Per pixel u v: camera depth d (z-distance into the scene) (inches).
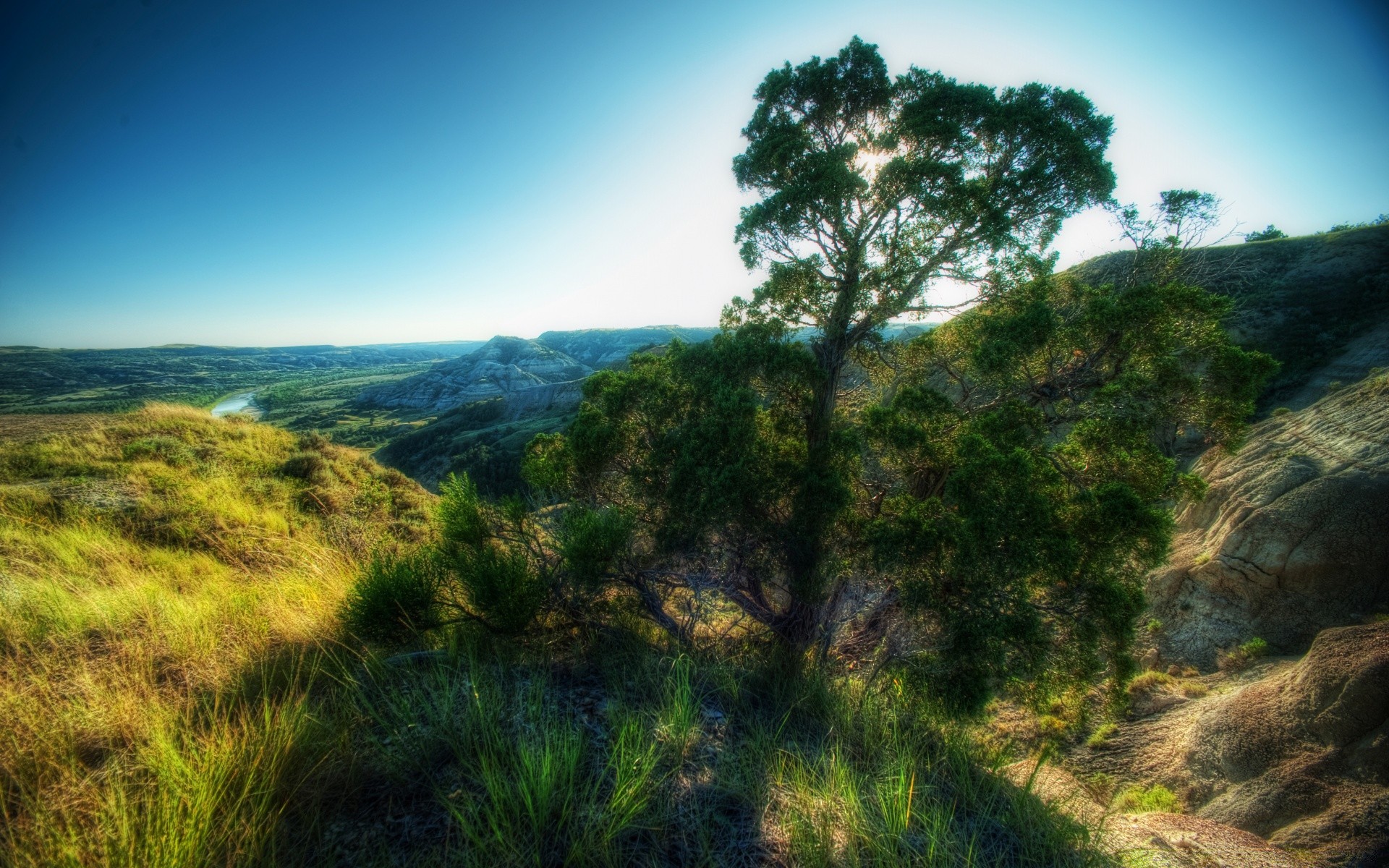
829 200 215.3
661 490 217.3
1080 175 221.3
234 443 433.4
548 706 122.8
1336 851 300.7
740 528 210.1
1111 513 184.7
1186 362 221.8
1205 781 389.7
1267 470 619.5
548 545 187.5
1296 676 408.2
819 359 245.3
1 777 82.3
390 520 323.0
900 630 220.7
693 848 90.0
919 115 223.3
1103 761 444.5
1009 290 239.1
